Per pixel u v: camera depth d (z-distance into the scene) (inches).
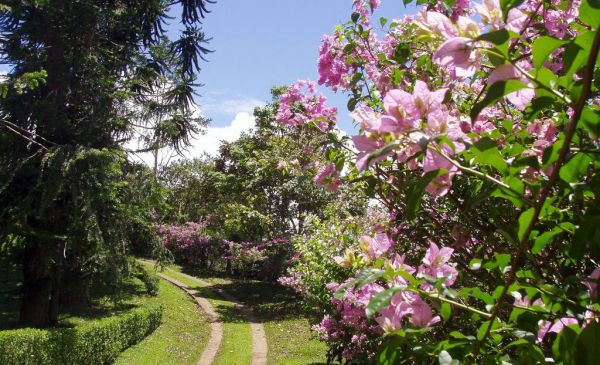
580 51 31.0
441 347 39.2
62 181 372.2
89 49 433.4
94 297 582.9
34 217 410.0
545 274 58.4
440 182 40.6
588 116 32.5
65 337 342.3
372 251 58.6
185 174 1245.7
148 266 908.6
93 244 415.5
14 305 515.5
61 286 461.4
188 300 692.1
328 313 275.0
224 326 569.3
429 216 84.9
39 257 422.0
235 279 946.7
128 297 620.1
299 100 117.2
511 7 34.7
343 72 115.3
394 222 105.0
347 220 205.9
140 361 414.6
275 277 877.2
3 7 294.2
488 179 37.2
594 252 36.7
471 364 38.3
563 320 40.4
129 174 470.6
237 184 911.0
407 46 94.2
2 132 388.5
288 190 685.3
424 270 49.6
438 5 81.4
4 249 429.1
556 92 31.9
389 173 84.5
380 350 42.3
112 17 475.8
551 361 40.3
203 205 1214.9
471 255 81.4
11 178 373.7
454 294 39.0
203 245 1082.1
